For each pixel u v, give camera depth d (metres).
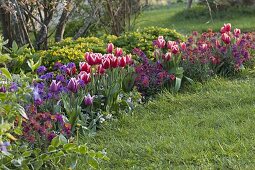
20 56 8.46
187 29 17.92
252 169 5.14
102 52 9.30
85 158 5.23
